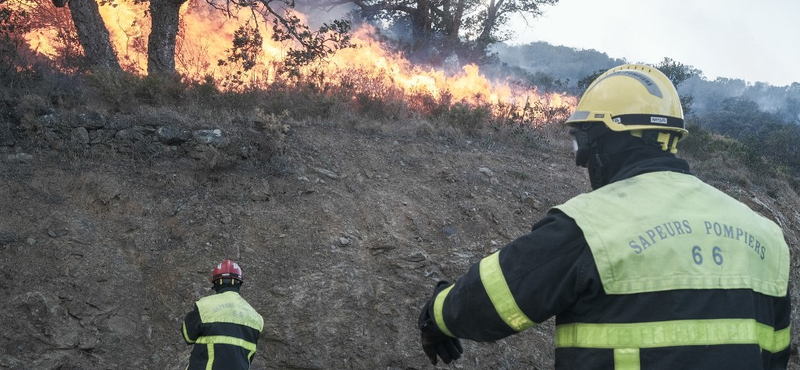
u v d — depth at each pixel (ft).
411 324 22.11
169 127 25.85
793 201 42.55
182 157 25.70
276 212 24.39
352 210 25.58
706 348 4.70
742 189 39.60
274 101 32.30
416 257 23.88
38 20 38.73
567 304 5.04
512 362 22.02
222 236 22.91
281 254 22.89
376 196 26.78
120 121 25.76
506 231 26.76
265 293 21.61
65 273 20.56
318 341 20.84
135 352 19.89
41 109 25.31
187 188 24.50
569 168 35.06
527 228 27.63
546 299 5.02
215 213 23.66
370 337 21.42
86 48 34.50
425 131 34.73
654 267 4.88
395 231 25.12
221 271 16.06
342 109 34.42
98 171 24.16
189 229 22.98
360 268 23.17
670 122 5.72
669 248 4.94
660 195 5.28
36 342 18.95
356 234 24.48
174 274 21.68
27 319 19.21
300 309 21.38
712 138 51.52
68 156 24.52
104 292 20.58
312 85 35.60
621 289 4.85
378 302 22.38
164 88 29.55
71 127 25.09
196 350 14.84
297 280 22.13
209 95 30.99
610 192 5.35
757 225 5.48
